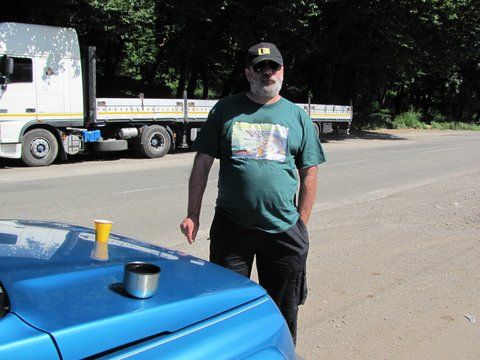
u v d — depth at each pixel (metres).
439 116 52.94
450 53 31.20
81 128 15.17
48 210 8.08
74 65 14.62
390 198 9.94
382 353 3.86
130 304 1.89
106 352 1.69
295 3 20.69
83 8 17.39
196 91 39.97
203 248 6.19
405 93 50.06
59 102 14.45
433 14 26.69
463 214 8.52
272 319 2.31
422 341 4.06
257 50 3.04
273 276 3.31
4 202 8.67
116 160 15.88
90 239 2.58
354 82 33.72
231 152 3.12
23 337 1.57
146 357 1.76
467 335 4.19
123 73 36.66
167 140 16.89
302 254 3.26
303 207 3.28
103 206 8.48
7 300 1.72
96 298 1.86
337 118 25.12
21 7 17.17
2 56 13.31
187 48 24.48
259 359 2.10
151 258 2.47
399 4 25.88
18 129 13.70
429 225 7.73
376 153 19.61
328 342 4.00
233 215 3.19
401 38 27.09
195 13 20.72
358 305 4.71
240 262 3.26
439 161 16.94
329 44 28.09
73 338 1.64
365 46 28.44
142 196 9.51
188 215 3.26
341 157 17.73
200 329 1.99
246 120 3.10
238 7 21.09
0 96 13.40
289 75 31.36
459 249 6.50
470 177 13.08
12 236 2.43
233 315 2.16
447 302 4.82
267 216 3.12
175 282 2.21
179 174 12.64
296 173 3.23
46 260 2.11
